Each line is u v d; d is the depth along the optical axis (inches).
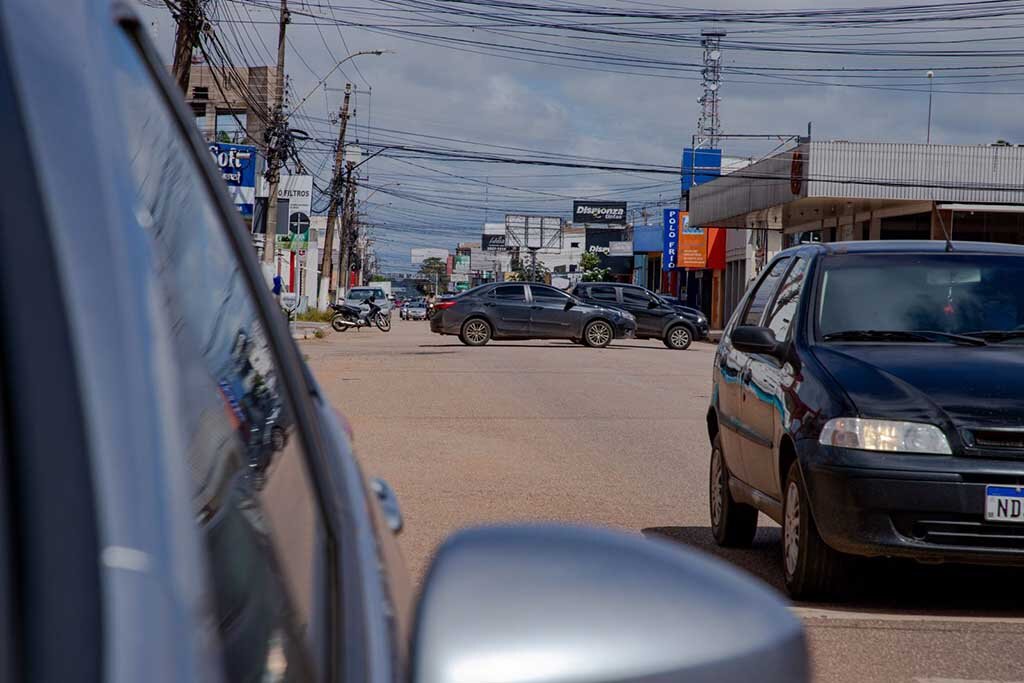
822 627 227.8
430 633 40.4
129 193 36.0
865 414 229.8
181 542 29.8
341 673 42.7
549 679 39.3
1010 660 209.6
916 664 205.8
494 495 367.6
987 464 224.1
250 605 39.6
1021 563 225.9
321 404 86.1
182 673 27.2
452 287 7253.9
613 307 1371.8
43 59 34.5
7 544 27.0
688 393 729.6
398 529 90.0
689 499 372.2
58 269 30.2
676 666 40.8
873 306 271.4
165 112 57.9
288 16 1433.3
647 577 44.6
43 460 28.0
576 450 474.6
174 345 38.9
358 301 2293.3
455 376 820.0
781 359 267.3
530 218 6254.9
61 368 29.1
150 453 30.3
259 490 50.8
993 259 283.9
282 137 1439.5
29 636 26.1
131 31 53.2
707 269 3041.3
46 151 31.9
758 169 2098.9
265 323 71.3
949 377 238.2
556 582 43.4
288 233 2026.3
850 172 1814.7
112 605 26.9
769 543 314.2
